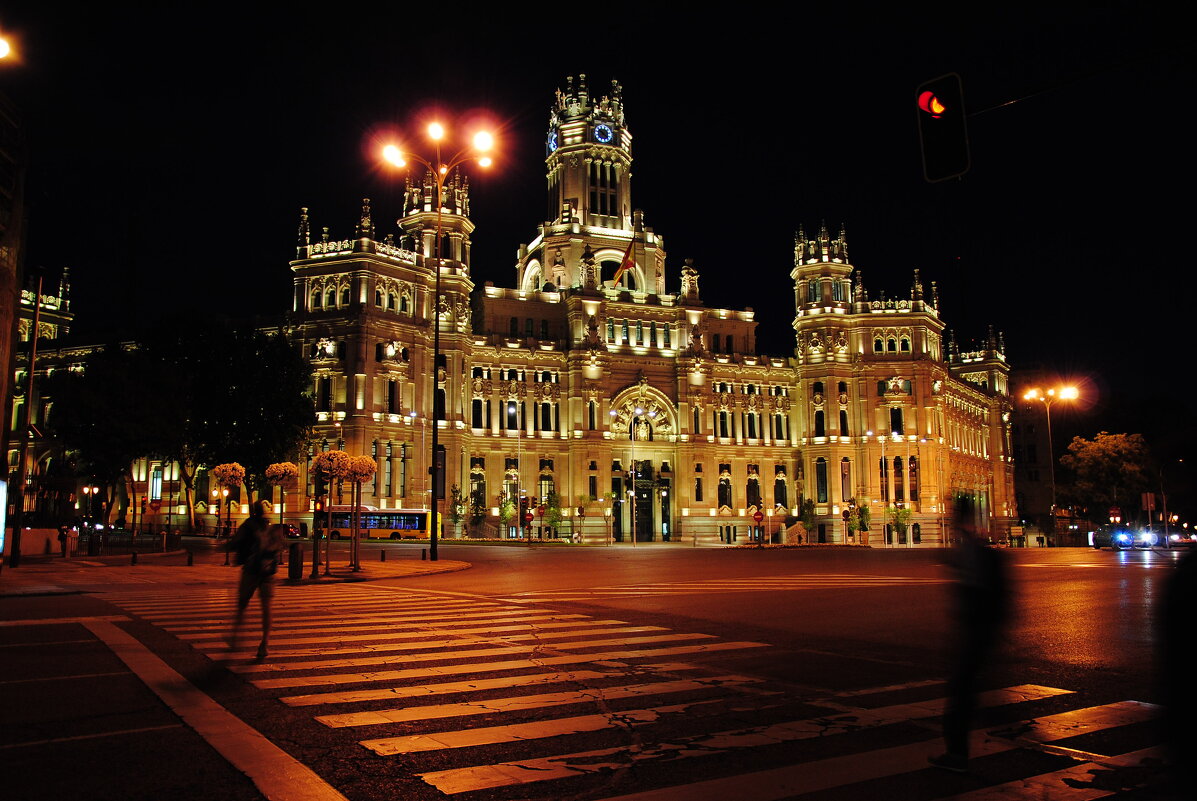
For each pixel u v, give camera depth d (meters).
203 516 99.50
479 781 9.35
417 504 98.94
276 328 100.62
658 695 13.58
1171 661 5.27
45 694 13.38
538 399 114.69
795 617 23.72
